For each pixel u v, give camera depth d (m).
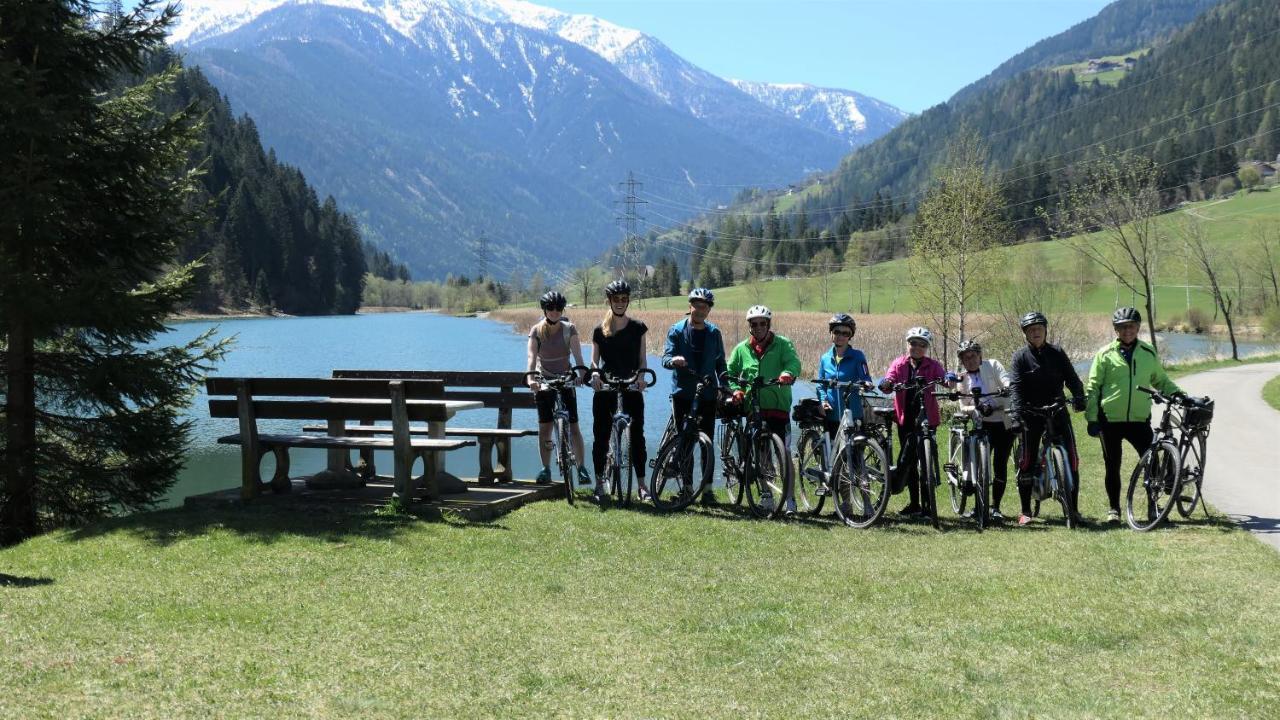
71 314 12.02
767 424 10.60
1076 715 4.66
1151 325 46.34
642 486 10.81
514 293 197.12
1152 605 6.48
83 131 12.83
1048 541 9.08
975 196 42.84
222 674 5.20
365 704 4.80
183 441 13.77
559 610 6.58
